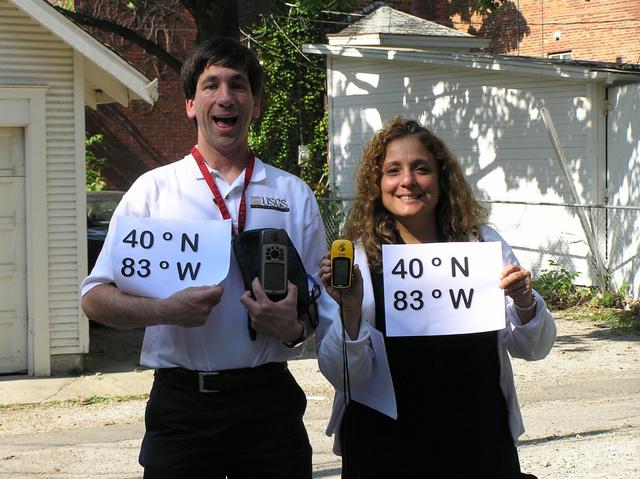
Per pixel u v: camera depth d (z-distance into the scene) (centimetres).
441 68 1725
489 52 2656
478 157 1669
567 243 1513
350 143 1916
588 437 734
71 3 2097
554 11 2491
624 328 1256
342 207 1702
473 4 2677
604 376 990
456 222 369
